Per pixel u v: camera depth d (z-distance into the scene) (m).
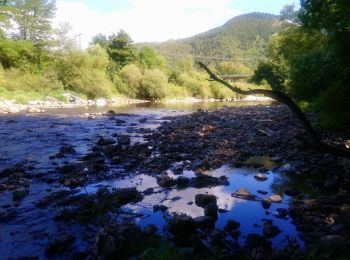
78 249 5.98
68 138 18.20
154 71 68.81
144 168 11.77
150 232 6.51
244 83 93.06
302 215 7.38
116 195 8.55
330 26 15.39
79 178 10.18
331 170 10.93
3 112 31.45
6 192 9.12
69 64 54.31
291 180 10.28
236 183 10.05
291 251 5.72
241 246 6.08
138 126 23.81
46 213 7.69
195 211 7.83
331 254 5.31
